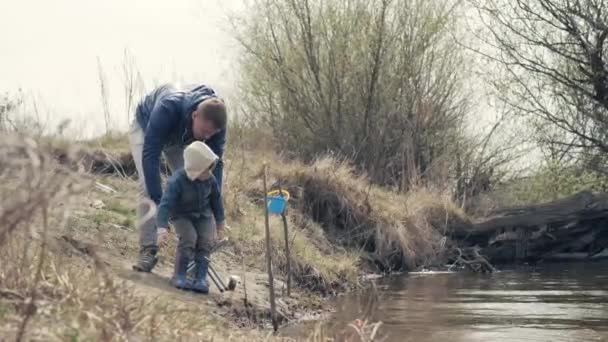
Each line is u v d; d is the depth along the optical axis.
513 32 19.44
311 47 20.95
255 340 6.66
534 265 16.39
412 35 21.12
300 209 15.42
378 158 20.55
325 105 20.94
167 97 8.26
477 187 21.09
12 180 4.39
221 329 6.70
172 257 9.44
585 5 18.75
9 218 4.38
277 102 21.64
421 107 20.83
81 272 5.99
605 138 19.47
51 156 4.55
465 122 21.58
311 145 21.06
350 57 21.00
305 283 11.53
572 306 10.16
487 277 14.13
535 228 17.00
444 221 17.09
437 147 21.23
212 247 8.53
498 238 16.95
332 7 21.23
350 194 16.03
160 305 6.12
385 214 15.98
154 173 8.16
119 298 5.26
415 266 15.77
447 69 21.30
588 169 19.97
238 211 12.64
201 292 8.38
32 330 4.59
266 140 20.72
